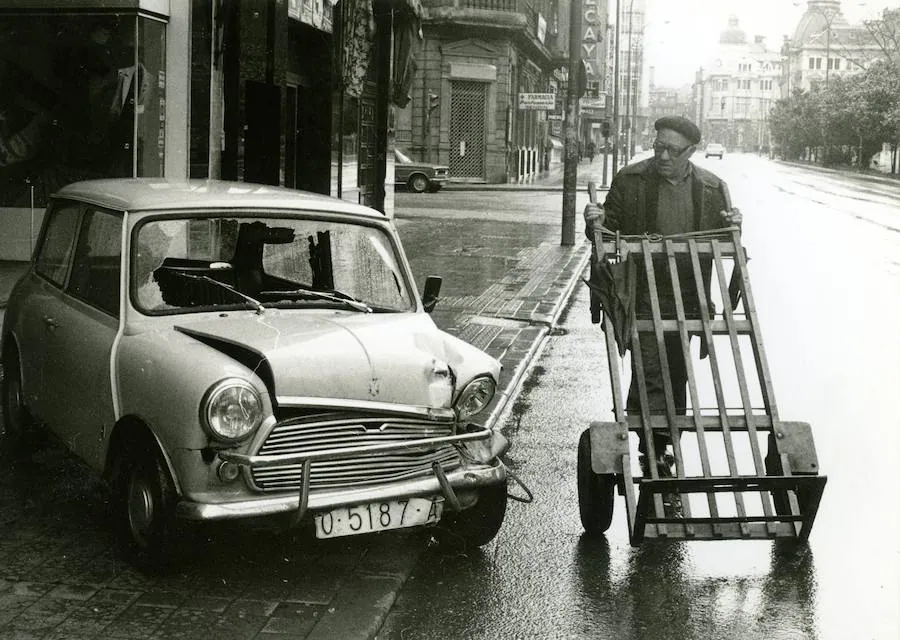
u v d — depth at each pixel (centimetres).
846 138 8044
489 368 504
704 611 469
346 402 459
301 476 446
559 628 448
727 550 545
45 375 582
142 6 1197
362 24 1745
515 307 1334
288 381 449
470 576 504
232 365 452
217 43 1256
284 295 543
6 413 661
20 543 510
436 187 4003
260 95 1422
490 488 519
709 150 13150
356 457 464
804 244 2197
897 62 6769
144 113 1232
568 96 2083
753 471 686
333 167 1691
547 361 1045
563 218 2100
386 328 509
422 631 443
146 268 518
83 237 574
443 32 4325
